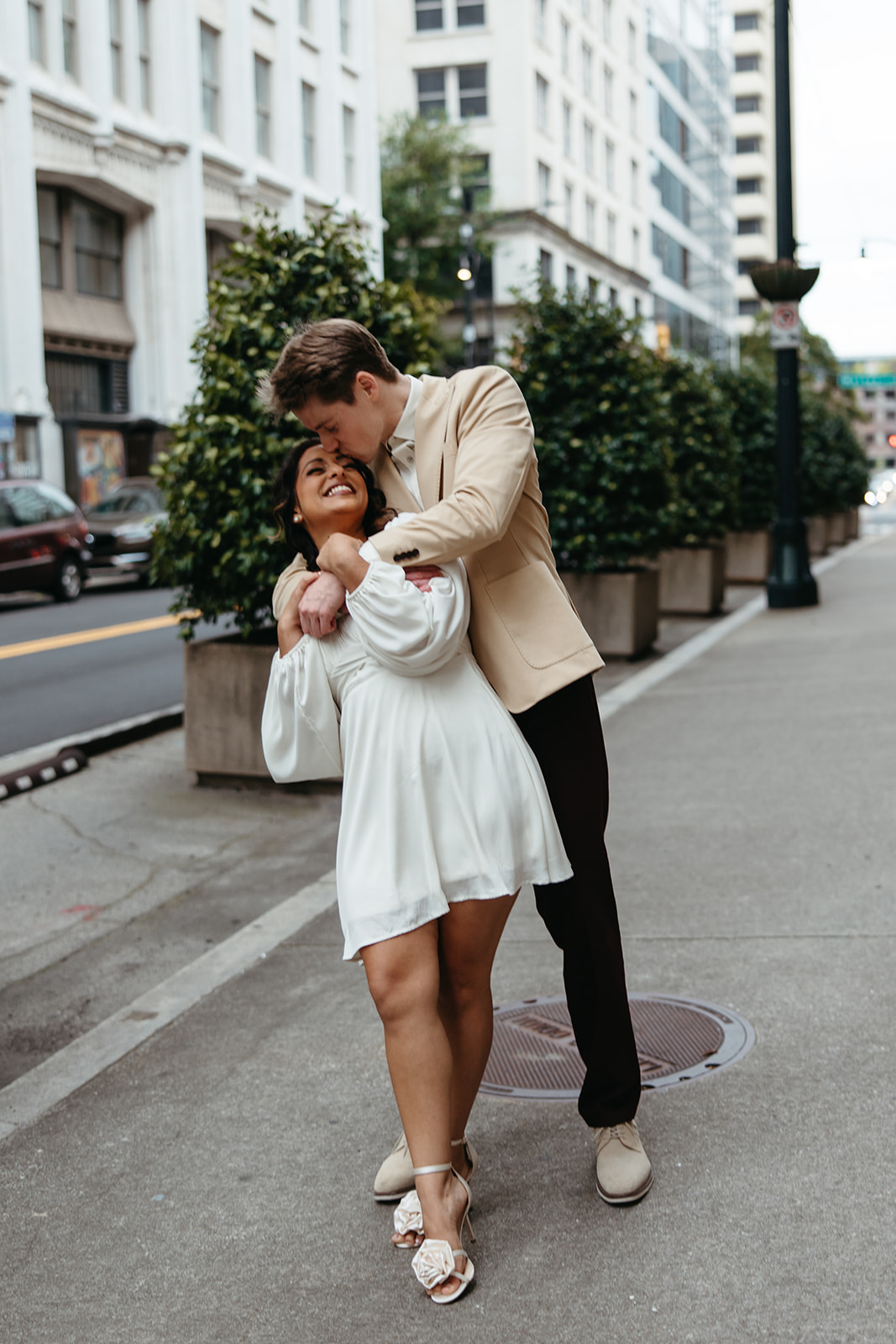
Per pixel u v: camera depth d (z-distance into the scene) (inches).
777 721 336.5
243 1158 123.4
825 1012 147.9
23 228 1072.2
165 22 1243.8
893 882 194.9
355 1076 139.3
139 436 1203.2
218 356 277.7
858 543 1456.7
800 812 240.8
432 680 104.5
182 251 1272.1
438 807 103.2
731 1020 147.6
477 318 1867.6
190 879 232.1
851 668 421.1
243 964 177.0
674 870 209.2
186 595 294.2
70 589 829.2
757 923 180.2
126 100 1216.2
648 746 314.2
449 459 106.7
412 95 1884.8
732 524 693.9
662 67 2637.8
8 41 1055.0
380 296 291.9
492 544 109.0
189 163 1268.5
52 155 1119.0
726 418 675.4
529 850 106.2
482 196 1815.9
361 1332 95.5
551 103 1956.2
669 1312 95.2
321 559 102.7
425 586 102.2
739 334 3644.2
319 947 182.2
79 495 1129.4
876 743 299.1
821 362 3213.6
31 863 243.8
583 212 2134.6
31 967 191.5
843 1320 92.7
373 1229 109.9
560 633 108.7
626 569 498.6
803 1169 114.1
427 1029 101.3
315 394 103.9
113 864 241.6
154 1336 96.4
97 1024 168.2
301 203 1453.0
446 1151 102.0
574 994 114.1
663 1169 116.1
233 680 288.5
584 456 474.6
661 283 2630.4
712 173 3169.3
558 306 492.1
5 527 784.9
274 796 287.9
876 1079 130.6
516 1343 92.9
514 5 1834.4
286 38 1416.1
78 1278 104.7
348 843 103.1
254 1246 108.3
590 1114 114.2
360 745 103.2
